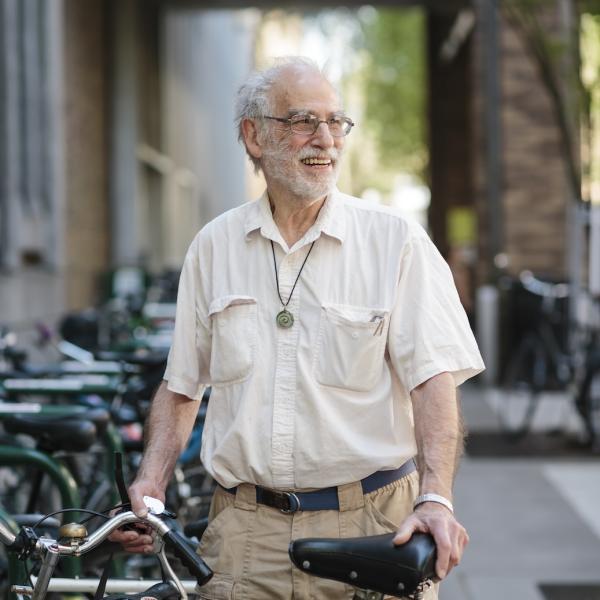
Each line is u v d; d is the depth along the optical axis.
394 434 3.93
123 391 7.55
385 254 3.91
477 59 19.19
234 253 4.04
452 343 3.84
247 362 3.93
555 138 18.77
